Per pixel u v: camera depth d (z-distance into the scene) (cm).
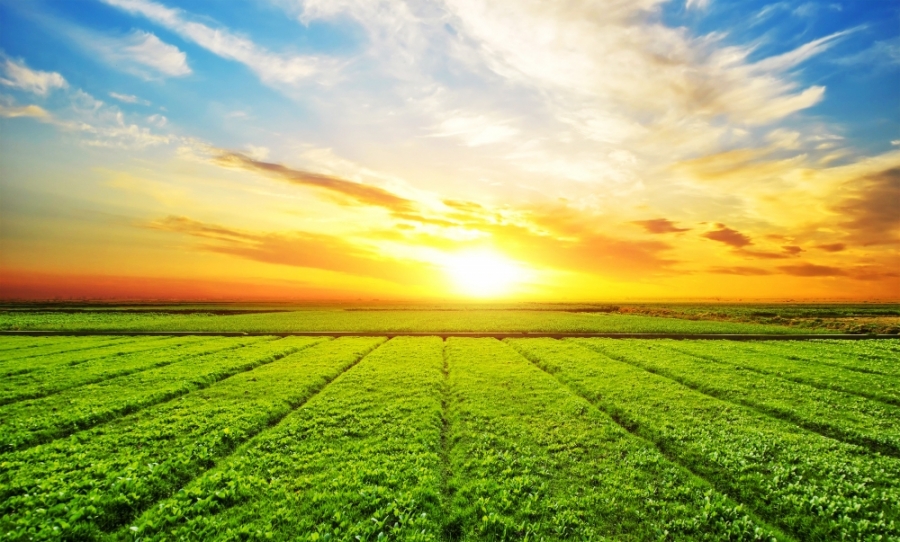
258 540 902
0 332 5091
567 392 2164
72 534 901
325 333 5150
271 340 4378
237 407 1858
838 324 5950
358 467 1266
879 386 2259
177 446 1411
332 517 995
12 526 917
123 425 1639
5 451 1370
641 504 1074
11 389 2125
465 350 3691
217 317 7906
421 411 1822
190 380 2347
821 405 1923
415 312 10038
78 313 8881
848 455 1360
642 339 4547
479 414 1800
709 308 13838
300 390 2181
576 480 1213
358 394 2119
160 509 1006
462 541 938
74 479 1151
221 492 1080
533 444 1480
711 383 2331
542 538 930
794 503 1063
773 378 2478
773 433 1556
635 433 1658
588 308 13025
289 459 1333
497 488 1145
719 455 1345
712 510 1032
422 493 1111
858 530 952
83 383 2300
